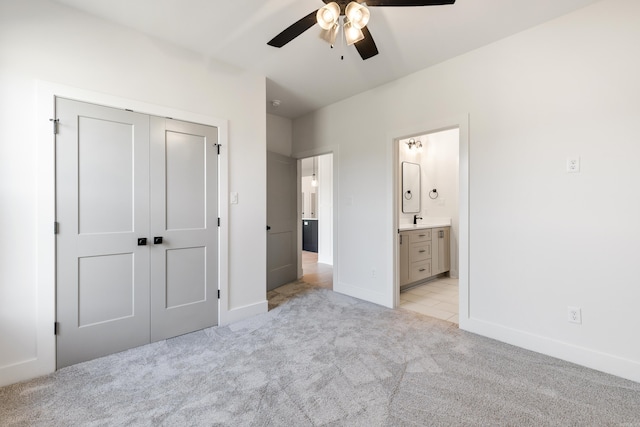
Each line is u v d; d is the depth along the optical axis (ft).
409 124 9.87
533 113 7.28
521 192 7.48
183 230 8.34
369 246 11.25
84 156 6.78
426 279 14.49
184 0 6.40
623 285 6.15
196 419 4.90
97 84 6.92
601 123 6.37
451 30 7.38
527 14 6.76
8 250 5.95
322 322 9.14
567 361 6.79
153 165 7.79
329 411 5.09
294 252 14.78
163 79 7.93
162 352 7.25
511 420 4.86
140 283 7.61
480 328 8.23
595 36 6.40
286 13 6.88
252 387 5.78
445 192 15.89
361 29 5.77
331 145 12.68
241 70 9.45
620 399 5.40
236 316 9.34
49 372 6.33
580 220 6.64
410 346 7.50
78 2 6.44
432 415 4.98
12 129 5.95
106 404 5.28
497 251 7.91
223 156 9.06
